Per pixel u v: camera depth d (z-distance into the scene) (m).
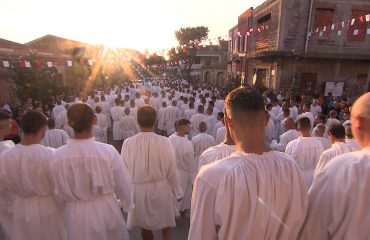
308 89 17.03
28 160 2.92
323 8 17.03
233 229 1.49
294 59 17.28
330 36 17.38
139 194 3.96
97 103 13.11
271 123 9.09
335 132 4.29
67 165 2.81
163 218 4.07
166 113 11.98
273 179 1.54
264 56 17.38
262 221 1.49
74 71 21.53
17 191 2.99
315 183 1.63
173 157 4.01
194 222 1.61
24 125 2.98
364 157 1.45
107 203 3.02
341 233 1.42
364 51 17.58
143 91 20.22
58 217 3.12
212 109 9.96
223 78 38.75
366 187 1.37
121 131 11.22
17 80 14.34
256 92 1.66
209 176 1.57
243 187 1.49
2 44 17.70
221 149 3.18
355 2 17.03
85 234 2.85
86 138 2.94
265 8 19.91
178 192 4.18
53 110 11.45
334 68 17.56
